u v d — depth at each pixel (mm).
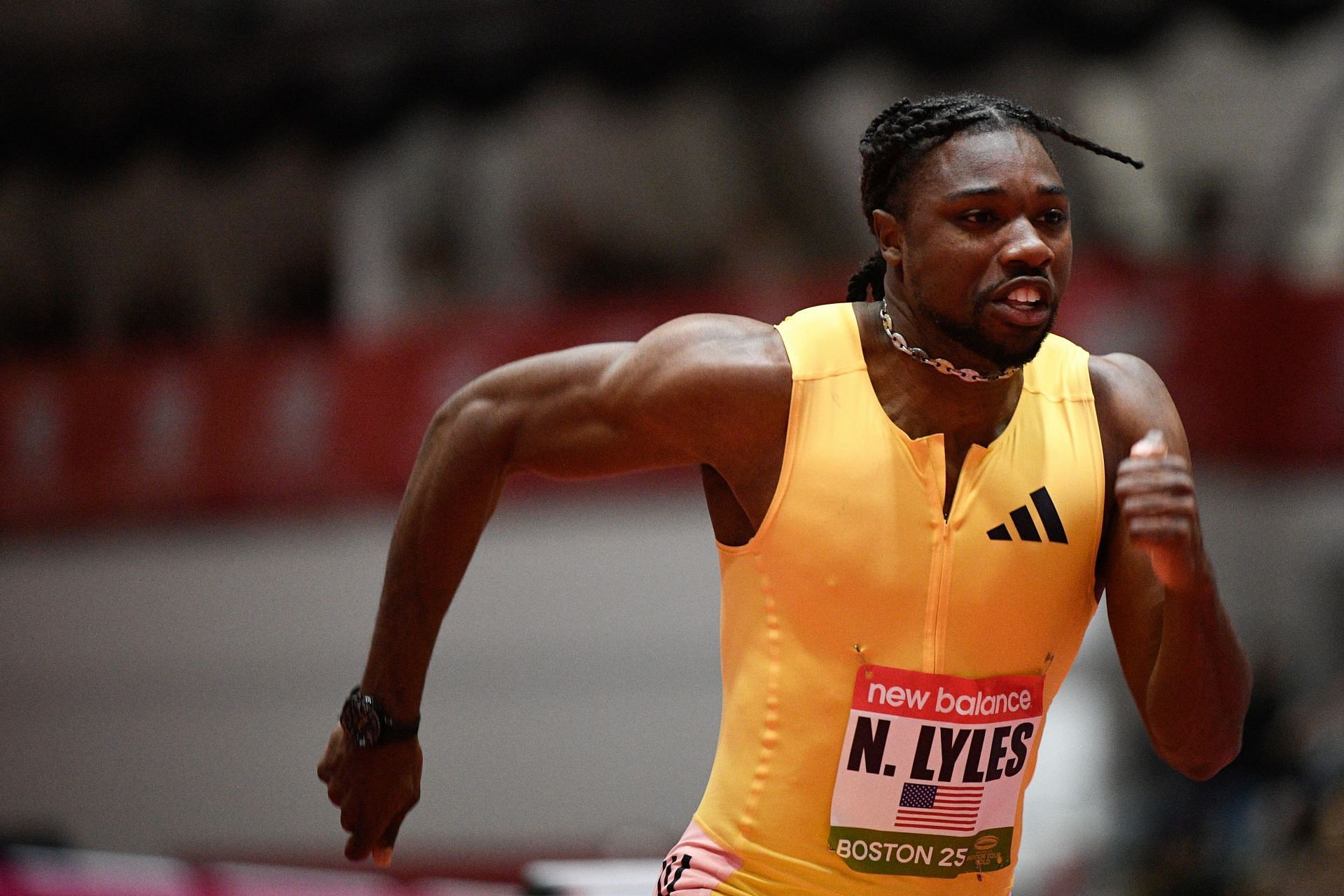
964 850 8641
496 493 9586
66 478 45000
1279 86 43688
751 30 46219
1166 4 44312
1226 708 8320
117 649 44500
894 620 8383
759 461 8609
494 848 41156
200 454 44062
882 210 8492
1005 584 8367
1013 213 7918
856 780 8500
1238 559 38062
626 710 41094
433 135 48344
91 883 19469
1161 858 30234
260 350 43906
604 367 8992
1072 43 44531
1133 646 8734
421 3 48844
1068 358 8922
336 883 19797
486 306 47156
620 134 46812
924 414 8453
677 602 41250
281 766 43000
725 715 9125
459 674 42344
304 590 43000
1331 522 37812
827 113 45719
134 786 44156
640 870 13945
